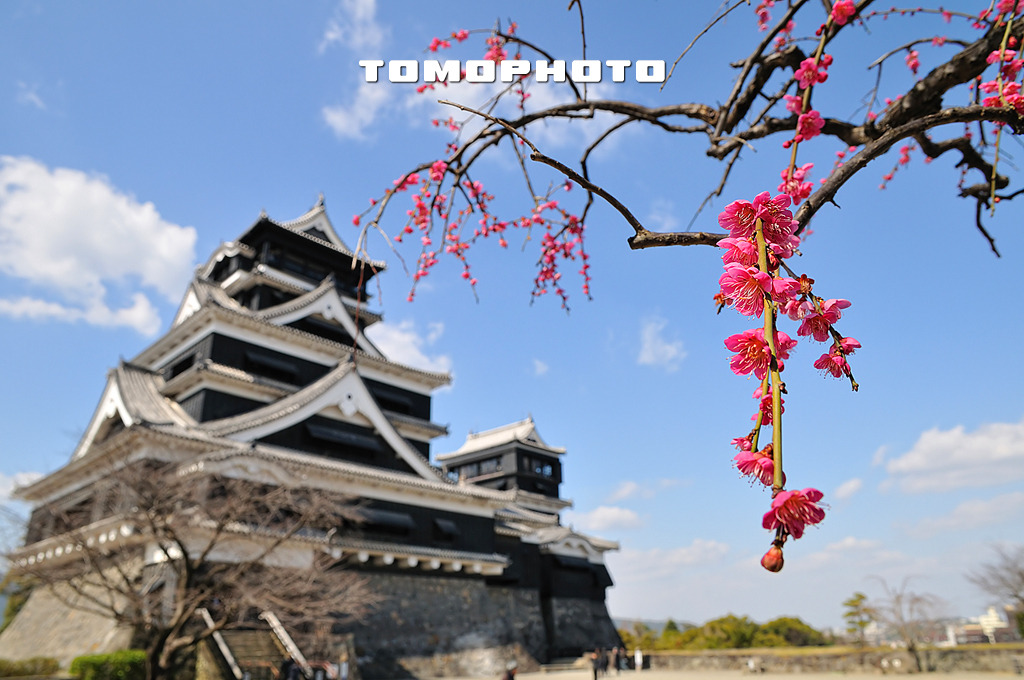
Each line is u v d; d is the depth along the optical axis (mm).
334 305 40531
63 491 30953
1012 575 35688
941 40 5570
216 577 22031
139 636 22688
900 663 34156
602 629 46625
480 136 5711
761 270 2500
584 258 7918
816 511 1905
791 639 55812
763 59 4969
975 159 5715
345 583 25969
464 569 34406
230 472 25016
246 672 21828
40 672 23297
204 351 35062
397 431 34875
